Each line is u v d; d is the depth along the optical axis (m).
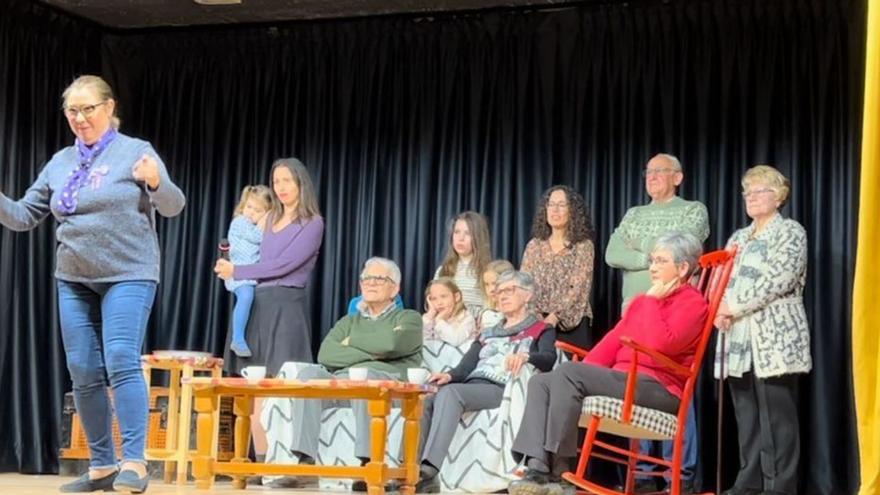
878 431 2.72
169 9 6.56
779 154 5.74
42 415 6.30
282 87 6.71
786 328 4.77
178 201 4.00
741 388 4.91
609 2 6.11
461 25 6.41
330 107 6.60
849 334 5.48
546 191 5.69
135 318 3.95
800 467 5.43
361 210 6.48
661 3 6.02
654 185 5.39
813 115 5.67
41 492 4.35
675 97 5.95
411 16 6.48
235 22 6.76
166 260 6.78
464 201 6.32
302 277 5.52
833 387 5.45
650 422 4.02
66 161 4.09
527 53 6.26
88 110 3.99
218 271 5.44
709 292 4.34
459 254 5.57
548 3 6.20
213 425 4.58
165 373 6.66
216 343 6.61
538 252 5.46
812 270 5.59
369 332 5.16
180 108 6.84
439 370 5.29
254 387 4.39
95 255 3.92
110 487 4.09
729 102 5.84
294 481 5.09
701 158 5.86
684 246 4.25
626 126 6.02
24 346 6.27
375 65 6.54
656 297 4.23
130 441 3.94
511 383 4.95
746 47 5.84
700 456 5.58
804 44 5.73
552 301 5.34
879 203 2.79
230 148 6.75
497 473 4.93
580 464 4.06
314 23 6.66
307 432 5.00
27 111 6.36
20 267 6.28
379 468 4.29
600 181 6.05
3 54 6.20
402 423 5.04
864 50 5.59
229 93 6.79
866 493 2.74
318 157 6.59
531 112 6.24
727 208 5.79
